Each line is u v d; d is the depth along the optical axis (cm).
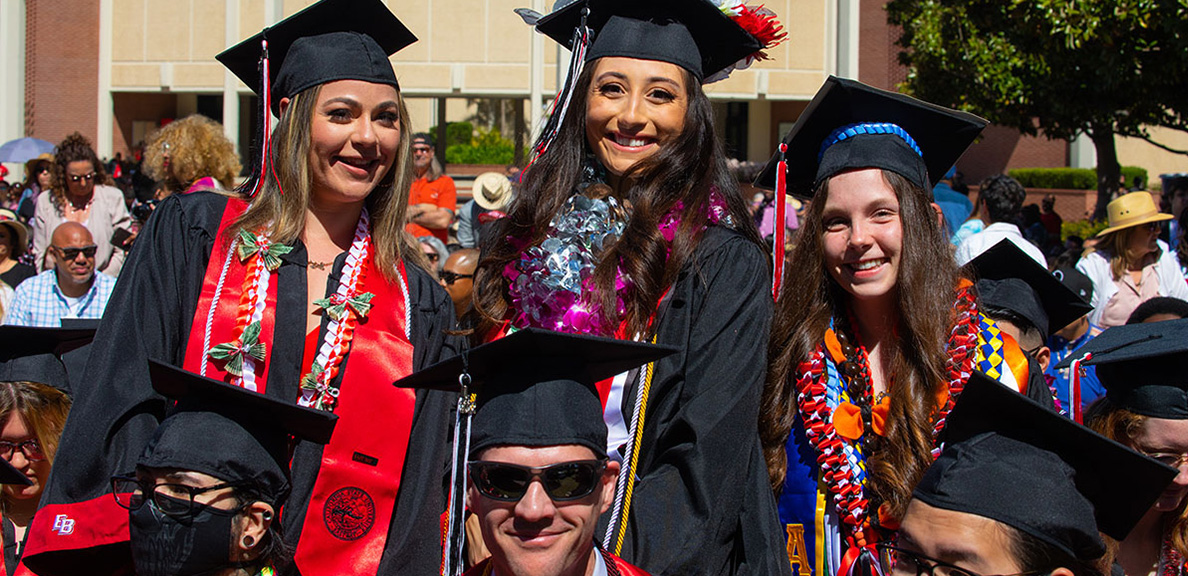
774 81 1961
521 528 222
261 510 239
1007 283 419
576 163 319
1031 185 2681
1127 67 1253
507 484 221
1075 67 1284
